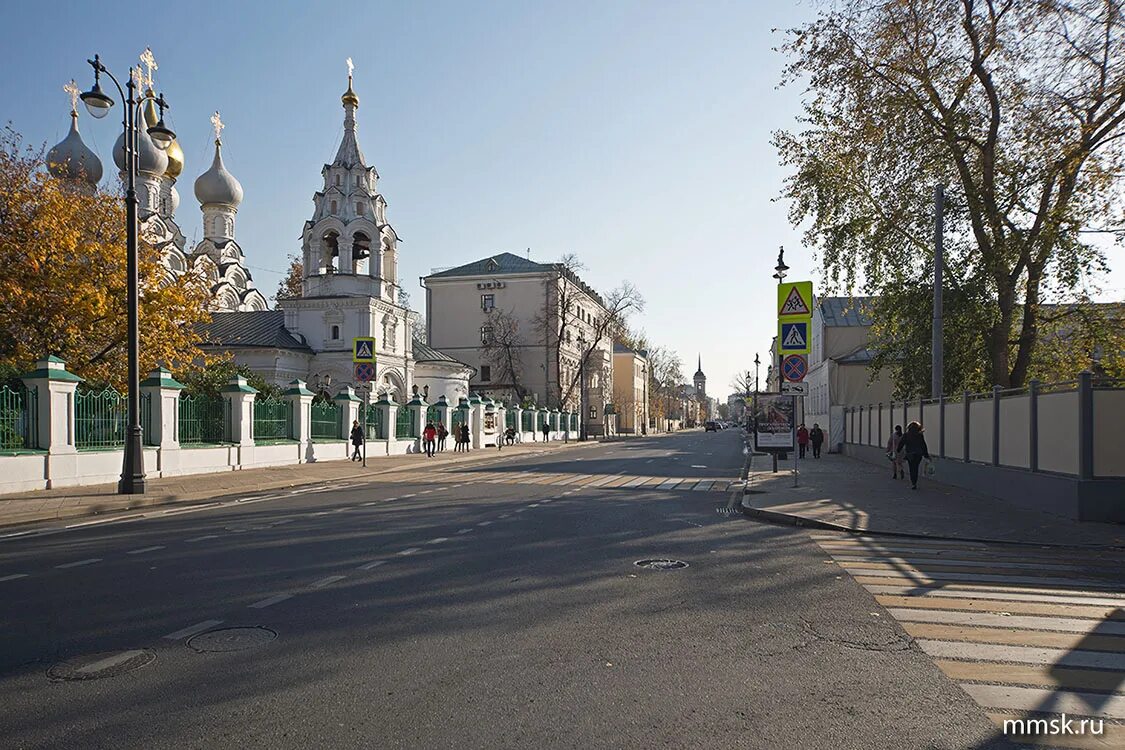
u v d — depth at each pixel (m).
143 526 12.91
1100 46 17.56
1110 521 12.91
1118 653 5.84
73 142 42.84
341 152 47.22
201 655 5.75
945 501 16.08
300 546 10.61
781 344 18.41
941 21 20.27
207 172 54.97
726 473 26.02
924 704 4.79
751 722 4.49
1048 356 24.61
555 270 74.00
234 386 25.53
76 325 24.59
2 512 13.83
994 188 21.67
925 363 25.45
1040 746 4.20
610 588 7.98
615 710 4.66
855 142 22.89
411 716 4.57
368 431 35.19
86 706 4.76
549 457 37.91
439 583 8.18
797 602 7.43
